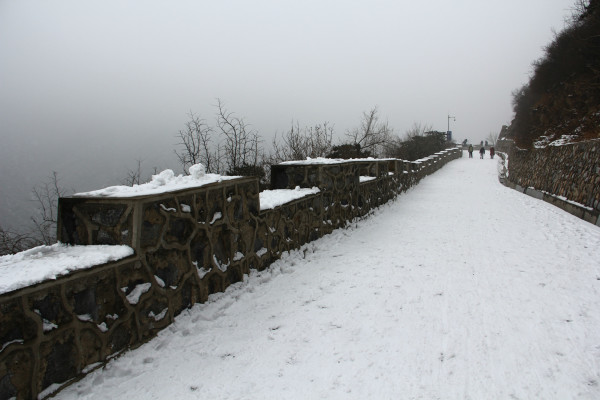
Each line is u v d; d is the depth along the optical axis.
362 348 3.37
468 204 11.91
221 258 4.41
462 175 23.98
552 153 13.03
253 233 5.02
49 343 2.58
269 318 3.95
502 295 4.47
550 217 9.38
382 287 4.78
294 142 12.88
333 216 7.71
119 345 3.11
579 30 19.20
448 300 4.36
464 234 7.66
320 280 5.04
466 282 4.92
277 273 5.24
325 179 7.28
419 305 4.23
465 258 5.99
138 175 9.02
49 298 2.59
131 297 3.21
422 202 12.43
